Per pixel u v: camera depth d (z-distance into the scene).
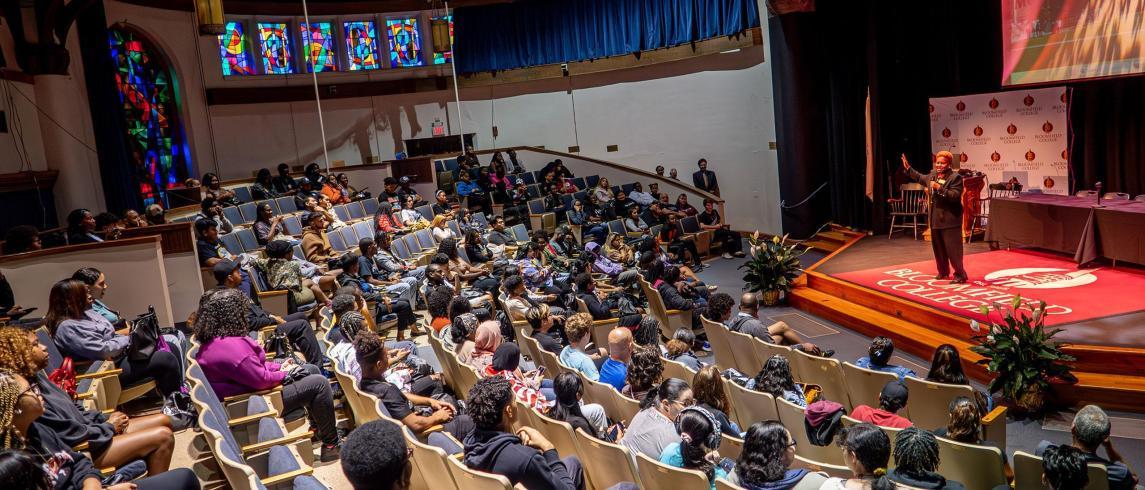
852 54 14.55
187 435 5.20
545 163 19.20
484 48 20.22
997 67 13.06
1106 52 10.16
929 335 8.59
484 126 20.84
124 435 4.19
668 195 17.77
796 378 7.12
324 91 19.27
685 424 4.18
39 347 4.06
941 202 9.72
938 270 10.11
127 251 8.00
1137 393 6.51
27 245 7.89
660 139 19.06
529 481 3.79
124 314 8.02
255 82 18.33
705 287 11.14
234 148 18.06
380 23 19.98
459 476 3.87
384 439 2.45
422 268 11.39
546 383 6.34
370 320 8.22
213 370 5.15
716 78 17.80
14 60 11.89
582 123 20.08
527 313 7.62
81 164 12.91
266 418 4.61
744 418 5.93
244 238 11.30
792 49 15.26
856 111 14.73
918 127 14.16
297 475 3.80
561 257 13.08
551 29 19.52
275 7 18.55
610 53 18.84
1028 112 12.26
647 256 10.82
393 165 17.41
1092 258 9.73
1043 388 6.71
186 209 12.84
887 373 6.03
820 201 15.83
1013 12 11.45
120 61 15.70
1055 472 3.96
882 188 14.03
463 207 16.34
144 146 16.20
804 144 15.54
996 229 11.45
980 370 7.55
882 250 12.54
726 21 16.80
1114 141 11.52
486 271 11.43
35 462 2.99
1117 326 7.48
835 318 10.22
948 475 4.73
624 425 5.55
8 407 3.52
